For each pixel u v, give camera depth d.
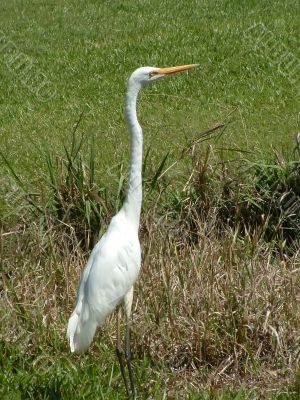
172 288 11.12
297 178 13.20
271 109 19.83
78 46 26.78
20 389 9.66
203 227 12.67
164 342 10.69
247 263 11.54
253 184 13.25
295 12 28.70
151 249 11.91
